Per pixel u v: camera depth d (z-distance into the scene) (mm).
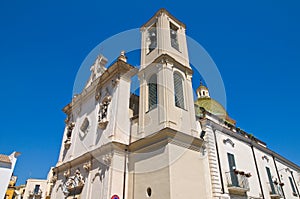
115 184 15297
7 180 25359
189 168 14961
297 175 30375
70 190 19641
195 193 14391
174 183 13414
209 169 17078
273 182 23500
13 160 26703
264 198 20609
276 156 26984
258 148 24094
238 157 20312
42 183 49906
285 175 27156
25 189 48750
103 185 15680
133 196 15188
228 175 18016
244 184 18703
